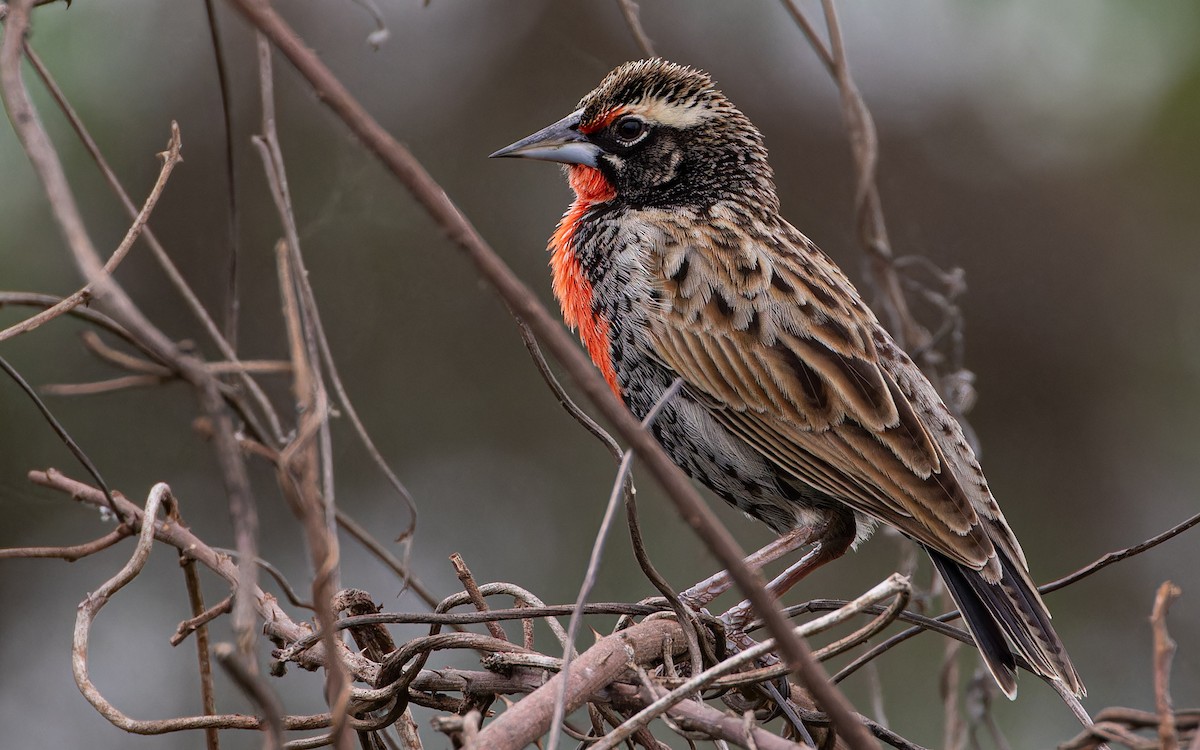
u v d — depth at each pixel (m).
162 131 12.80
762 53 14.34
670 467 4.20
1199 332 13.71
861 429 7.62
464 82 14.20
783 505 8.07
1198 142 13.80
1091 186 14.10
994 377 13.95
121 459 11.88
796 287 7.98
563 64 14.30
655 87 8.52
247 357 12.80
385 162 4.25
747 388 7.79
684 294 7.93
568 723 5.87
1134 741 4.70
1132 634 12.77
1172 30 13.69
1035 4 13.88
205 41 12.98
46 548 6.13
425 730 10.34
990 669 6.78
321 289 13.34
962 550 7.21
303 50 4.24
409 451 13.22
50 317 5.57
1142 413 13.73
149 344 4.01
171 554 12.05
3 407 11.57
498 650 5.59
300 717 5.66
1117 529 13.42
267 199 13.13
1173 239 13.93
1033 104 14.27
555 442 13.35
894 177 14.23
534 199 14.14
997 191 14.20
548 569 12.81
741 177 8.57
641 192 8.51
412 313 13.45
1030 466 13.78
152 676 11.58
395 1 14.10
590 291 8.22
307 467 4.34
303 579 12.30
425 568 12.75
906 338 8.71
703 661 5.85
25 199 11.75
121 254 5.61
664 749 5.52
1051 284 13.98
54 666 11.52
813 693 4.21
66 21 12.23
